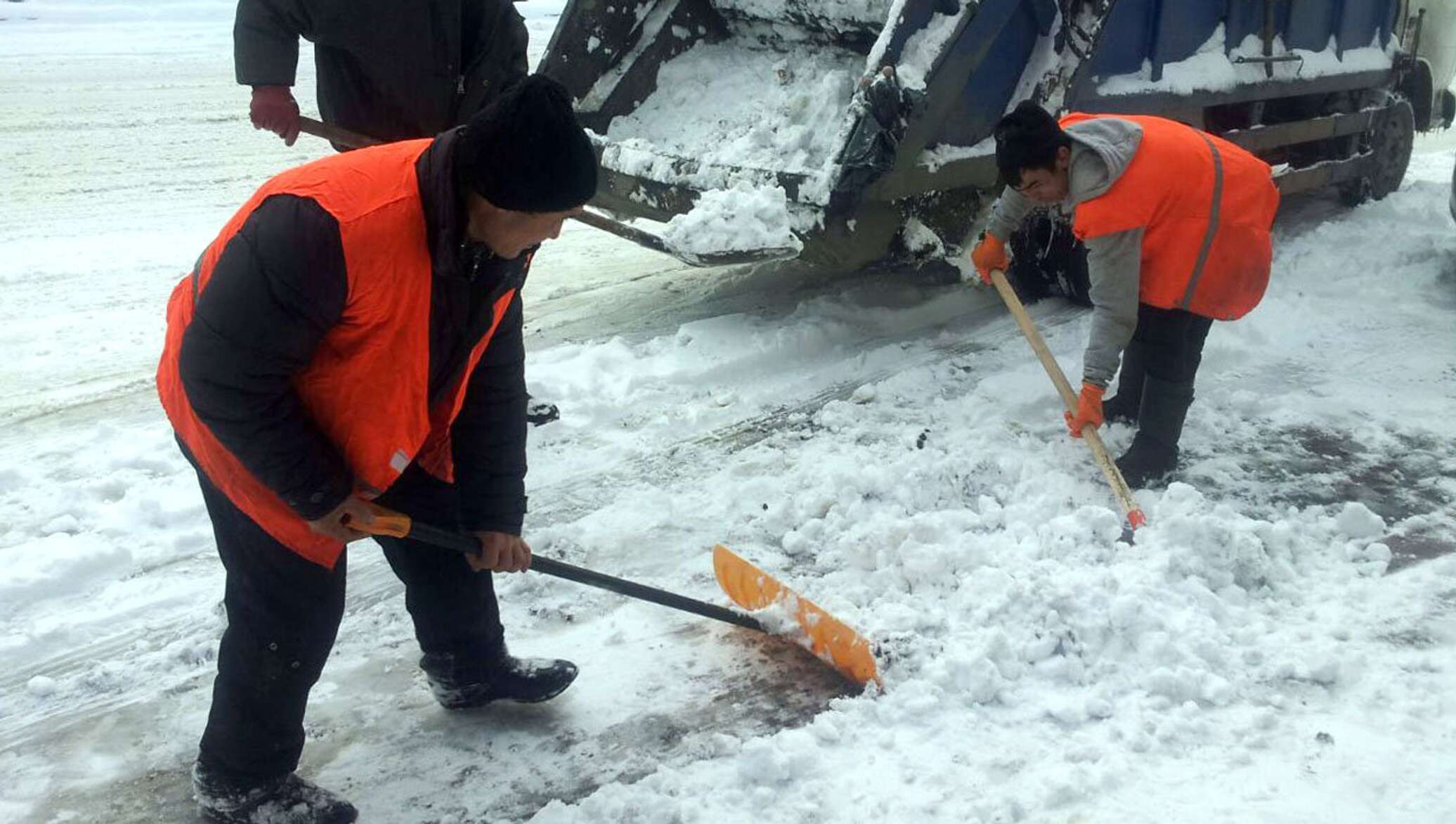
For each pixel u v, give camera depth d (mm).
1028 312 5473
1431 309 5406
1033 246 5379
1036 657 2932
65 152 9188
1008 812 2441
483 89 4059
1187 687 2801
